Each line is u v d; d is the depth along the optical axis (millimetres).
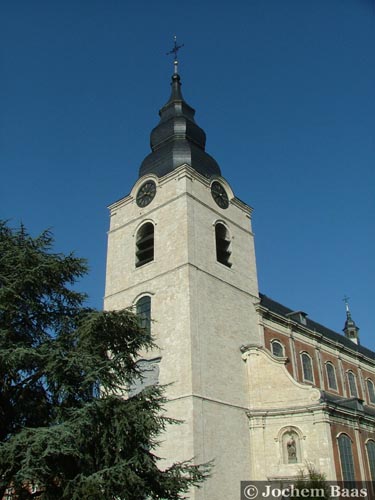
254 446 32750
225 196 41562
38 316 21031
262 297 48781
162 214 38344
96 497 16547
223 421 31828
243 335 36906
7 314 19422
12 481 17156
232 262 38938
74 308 22109
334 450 30922
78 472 18109
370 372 56312
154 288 36125
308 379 44062
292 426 32156
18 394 19453
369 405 53156
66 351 19250
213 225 38562
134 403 19438
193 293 33906
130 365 21312
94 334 20375
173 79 46281
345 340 62094
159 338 33969
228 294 37000
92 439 18484
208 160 42031
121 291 38625
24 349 18062
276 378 34281
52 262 21234
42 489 18297
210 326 34125
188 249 35125
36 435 16375
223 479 30062
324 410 31438
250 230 42688
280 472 31250
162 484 19312
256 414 33344
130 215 41219
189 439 29406
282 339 42094
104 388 19969
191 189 38000
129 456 18750
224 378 33375
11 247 21016
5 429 19000
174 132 42500
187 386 30906
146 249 38281
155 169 41000
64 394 18734
